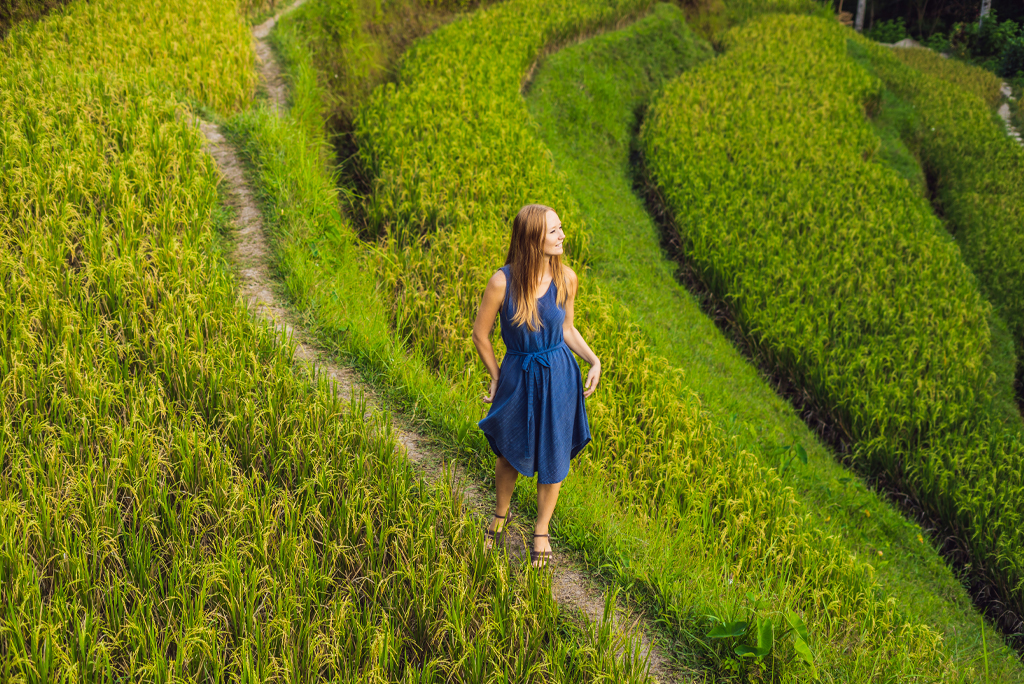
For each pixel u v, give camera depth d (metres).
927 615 4.82
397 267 5.90
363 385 4.61
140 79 7.70
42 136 6.05
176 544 2.98
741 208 9.95
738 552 4.14
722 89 14.52
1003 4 26.45
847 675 3.26
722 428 5.93
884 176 11.77
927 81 19.41
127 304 4.45
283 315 5.14
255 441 3.59
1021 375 8.63
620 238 9.09
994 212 12.27
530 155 8.71
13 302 4.21
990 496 5.85
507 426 3.06
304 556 2.96
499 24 13.68
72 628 2.59
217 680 2.45
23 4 9.23
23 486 3.05
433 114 9.21
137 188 5.79
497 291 2.92
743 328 8.24
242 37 9.83
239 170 6.98
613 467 4.45
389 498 3.31
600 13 15.23
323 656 2.63
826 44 18.62
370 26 12.09
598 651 2.79
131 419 3.49
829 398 7.12
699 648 3.13
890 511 6.09
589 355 3.23
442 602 2.83
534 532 3.31
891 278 8.79
